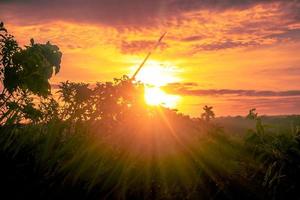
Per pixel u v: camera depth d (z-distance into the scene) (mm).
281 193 2557
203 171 2666
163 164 2629
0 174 2371
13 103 2887
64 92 2832
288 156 2791
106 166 2555
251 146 3012
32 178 2395
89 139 2592
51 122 2775
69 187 2381
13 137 2842
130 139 2707
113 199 2391
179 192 2516
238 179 2650
